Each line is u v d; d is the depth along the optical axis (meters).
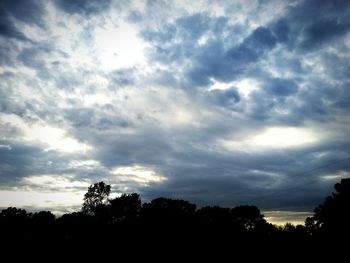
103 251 70.81
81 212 85.50
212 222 83.19
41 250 74.94
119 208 84.50
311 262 57.97
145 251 68.56
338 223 60.72
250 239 70.94
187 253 67.50
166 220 75.75
